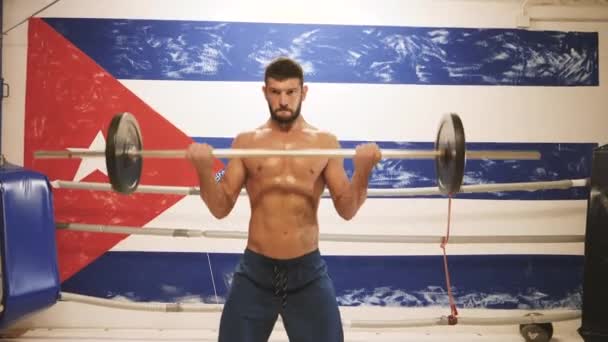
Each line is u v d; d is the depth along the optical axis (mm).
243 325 2117
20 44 3211
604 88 3281
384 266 3271
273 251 2115
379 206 3256
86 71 3217
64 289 3238
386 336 3219
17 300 2592
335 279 3266
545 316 2977
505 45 3268
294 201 2127
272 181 2131
